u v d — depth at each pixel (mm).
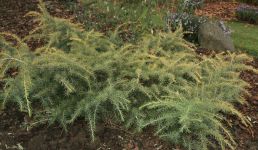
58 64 3354
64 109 3475
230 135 3354
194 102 3162
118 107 3256
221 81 3875
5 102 3648
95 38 4258
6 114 3633
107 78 3674
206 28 5805
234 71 4336
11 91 3525
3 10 6031
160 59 3732
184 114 3002
